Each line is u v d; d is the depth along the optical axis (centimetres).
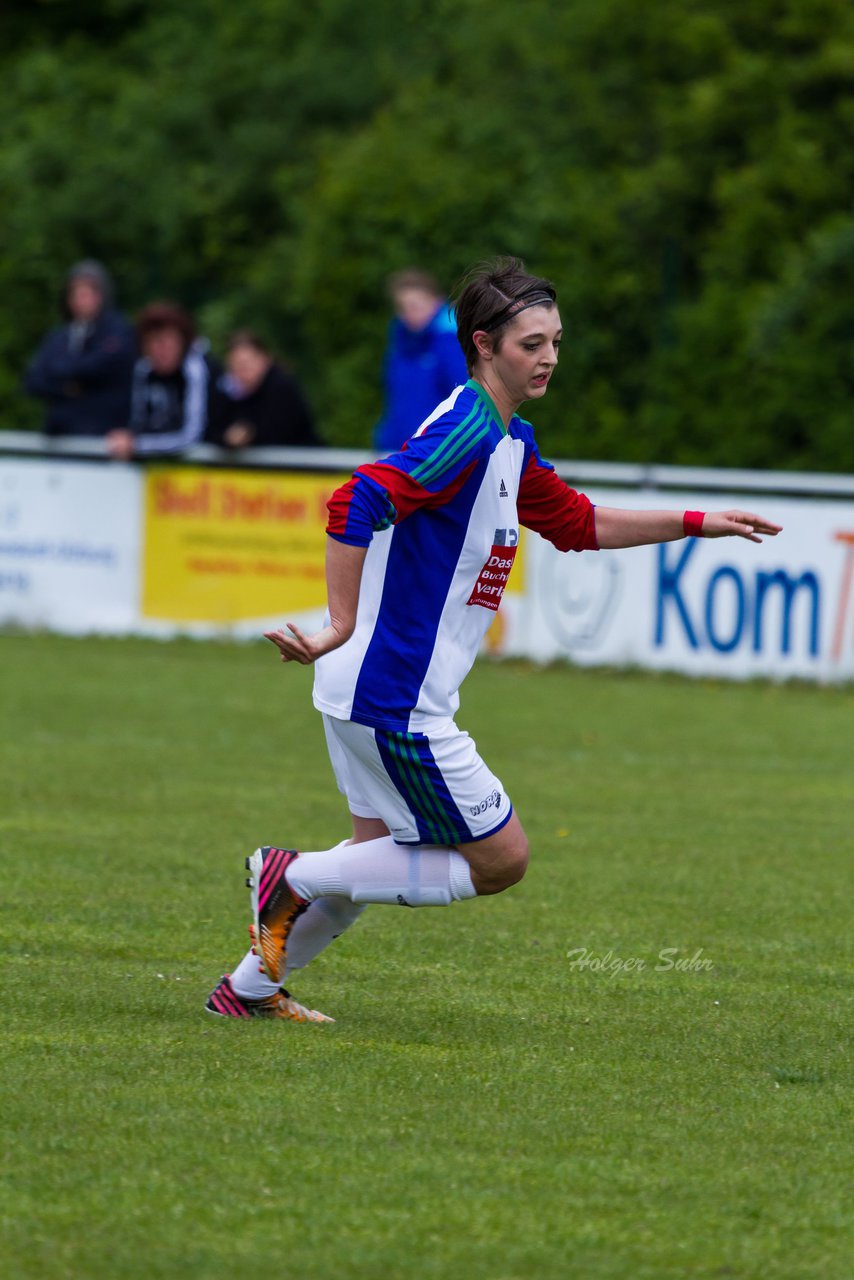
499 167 6191
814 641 3512
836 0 6106
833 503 3475
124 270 6988
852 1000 1537
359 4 7406
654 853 2156
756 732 3091
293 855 1400
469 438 1292
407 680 1320
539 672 3700
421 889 1367
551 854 2138
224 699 3284
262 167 7031
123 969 1564
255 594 3900
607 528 1430
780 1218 1034
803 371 5288
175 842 2119
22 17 8219
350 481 1291
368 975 1583
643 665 3656
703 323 5506
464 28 7056
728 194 5872
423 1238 992
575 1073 1303
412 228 6012
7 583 4100
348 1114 1191
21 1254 961
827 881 2027
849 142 5925
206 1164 1090
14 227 6931
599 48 6581
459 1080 1277
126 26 8194
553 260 5906
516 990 1542
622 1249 986
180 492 3944
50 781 2489
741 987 1571
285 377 3894
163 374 3931
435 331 3609
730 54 6231
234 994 1424
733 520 1423
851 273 5319
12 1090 1217
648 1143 1154
